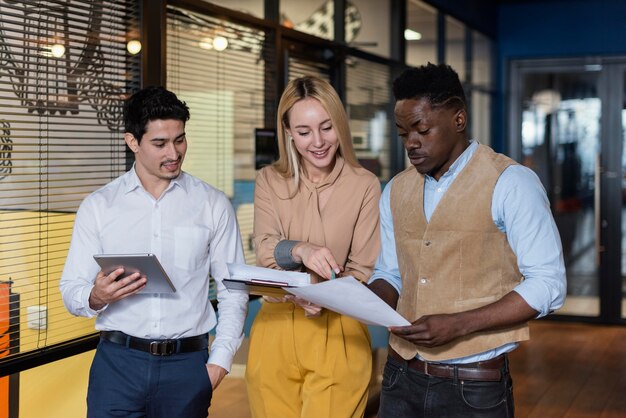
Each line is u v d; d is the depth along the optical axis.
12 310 2.72
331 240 2.49
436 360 1.99
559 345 6.58
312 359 2.48
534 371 5.67
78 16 3.09
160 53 3.41
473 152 2.00
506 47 7.97
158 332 2.26
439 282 1.99
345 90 5.36
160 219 2.30
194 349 2.32
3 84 2.73
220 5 3.98
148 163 2.25
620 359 6.07
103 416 2.26
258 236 2.54
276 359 2.53
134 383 2.26
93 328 3.09
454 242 1.97
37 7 2.83
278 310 2.52
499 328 1.95
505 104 8.00
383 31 5.94
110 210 2.30
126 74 3.28
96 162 3.12
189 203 2.35
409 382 2.06
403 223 2.07
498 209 1.94
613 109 7.61
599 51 7.64
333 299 1.98
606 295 7.56
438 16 6.76
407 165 6.47
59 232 2.93
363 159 5.65
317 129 2.40
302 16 4.84
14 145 2.73
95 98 3.09
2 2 2.73
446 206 1.98
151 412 2.31
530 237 1.88
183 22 3.74
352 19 5.47
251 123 4.34
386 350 4.78
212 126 4.03
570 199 7.72
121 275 2.12
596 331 7.22
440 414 2.02
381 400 2.17
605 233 7.58
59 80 2.91
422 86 1.89
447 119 1.91
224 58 4.09
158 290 2.17
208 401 2.37
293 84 2.44
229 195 4.18
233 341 2.40
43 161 2.88
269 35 4.48
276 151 4.55
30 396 2.90
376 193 2.51
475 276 1.97
